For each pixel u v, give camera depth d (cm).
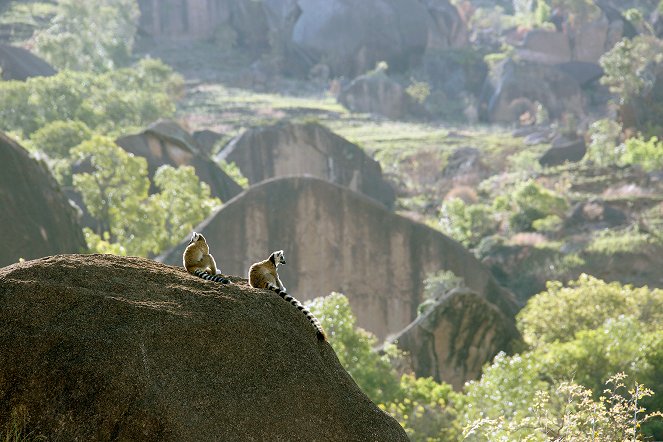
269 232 5366
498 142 11269
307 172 8669
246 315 697
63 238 3906
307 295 5434
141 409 609
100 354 623
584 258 6794
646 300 3800
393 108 13400
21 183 3728
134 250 5159
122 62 13212
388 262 5516
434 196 9181
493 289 5522
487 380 2423
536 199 7725
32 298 654
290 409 666
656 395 2584
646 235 7069
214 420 630
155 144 6625
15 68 10262
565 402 2006
